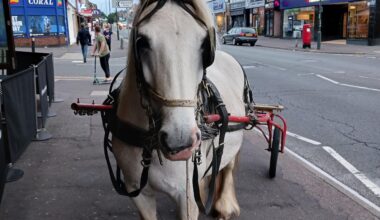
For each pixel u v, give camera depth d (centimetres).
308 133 751
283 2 4178
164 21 212
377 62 1972
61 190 489
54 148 645
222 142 296
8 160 495
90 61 2231
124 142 275
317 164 599
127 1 1712
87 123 804
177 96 207
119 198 471
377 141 702
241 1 5359
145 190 285
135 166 273
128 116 267
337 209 453
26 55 1172
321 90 1195
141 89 229
